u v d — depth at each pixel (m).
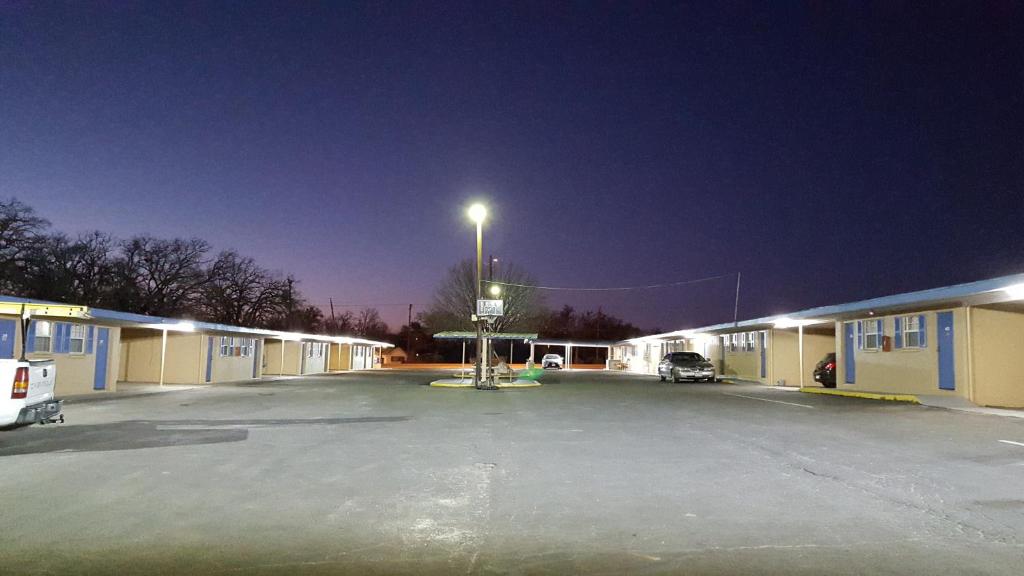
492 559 5.73
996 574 5.25
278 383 35.38
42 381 12.88
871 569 5.39
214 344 35.34
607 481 8.79
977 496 7.70
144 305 51.66
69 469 9.68
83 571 5.43
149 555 5.84
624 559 5.70
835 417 15.72
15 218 41.97
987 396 18.34
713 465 9.82
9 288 41.69
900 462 9.77
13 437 13.09
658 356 54.78
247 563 5.64
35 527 6.69
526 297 56.06
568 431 13.90
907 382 21.45
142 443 12.25
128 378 34.28
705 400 21.88
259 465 10.04
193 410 18.84
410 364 83.56
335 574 5.39
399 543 6.18
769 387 30.19
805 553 5.81
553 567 5.52
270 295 62.12
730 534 6.37
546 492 8.19
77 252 48.31
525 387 31.55
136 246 52.34
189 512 7.29
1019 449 10.71
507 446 11.86
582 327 102.75
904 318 21.69
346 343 62.19
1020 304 18.31
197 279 55.44
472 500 7.81
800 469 9.41
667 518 6.96
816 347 33.31
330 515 7.17
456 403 21.55
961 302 18.47
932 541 6.10
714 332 40.09
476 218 30.48
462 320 56.69
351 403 21.58
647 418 16.28
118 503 7.68
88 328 25.05
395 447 11.82
